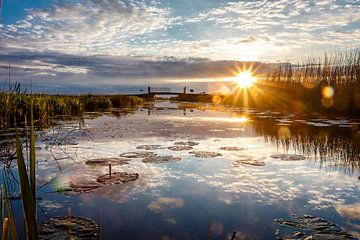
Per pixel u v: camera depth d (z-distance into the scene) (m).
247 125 12.75
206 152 6.97
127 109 24.66
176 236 2.87
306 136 9.62
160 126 12.24
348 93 16.73
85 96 25.59
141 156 6.43
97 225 3.04
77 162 5.73
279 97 23.98
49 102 13.60
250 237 2.85
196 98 51.19
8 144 6.27
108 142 8.23
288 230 2.99
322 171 5.39
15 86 7.84
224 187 4.43
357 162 6.07
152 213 3.42
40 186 4.28
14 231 1.26
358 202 3.83
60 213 3.34
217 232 2.96
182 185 4.48
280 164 5.90
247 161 6.11
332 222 3.21
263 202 3.82
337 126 11.75
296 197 4.02
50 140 8.12
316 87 19.66
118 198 3.88
